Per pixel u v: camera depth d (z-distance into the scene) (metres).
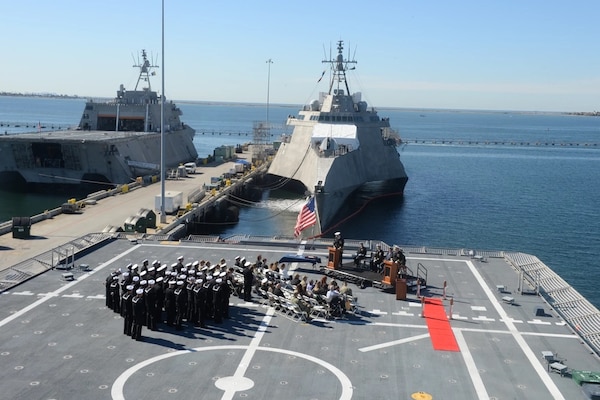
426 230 87.00
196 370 29.03
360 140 103.62
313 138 96.75
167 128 138.75
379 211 100.06
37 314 35.75
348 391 27.39
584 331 34.44
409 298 40.97
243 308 38.22
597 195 124.81
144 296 33.56
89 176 107.19
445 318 37.28
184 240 55.25
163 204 74.56
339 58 109.44
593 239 83.94
